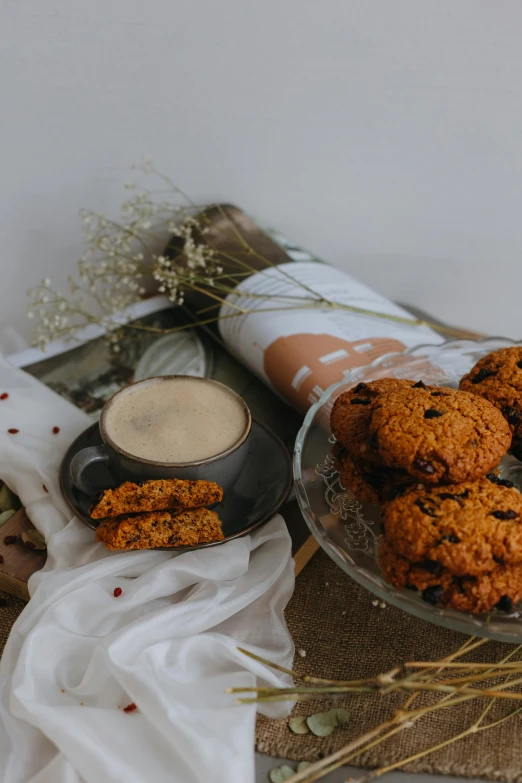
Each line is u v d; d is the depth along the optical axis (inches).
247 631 21.1
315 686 20.5
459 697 18.6
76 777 17.8
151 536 21.1
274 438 24.3
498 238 32.6
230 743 18.1
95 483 22.7
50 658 19.8
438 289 34.2
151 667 19.2
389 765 18.8
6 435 24.2
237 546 21.5
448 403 20.9
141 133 29.9
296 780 18.0
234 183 31.4
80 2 26.9
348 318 28.1
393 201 31.9
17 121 29.0
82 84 28.5
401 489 20.2
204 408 23.0
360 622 21.8
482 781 18.7
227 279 29.1
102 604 20.7
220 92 29.3
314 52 28.5
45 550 22.4
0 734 18.7
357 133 30.3
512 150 30.4
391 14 27.7
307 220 32.5
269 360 26.9
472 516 18.9
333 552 20.2
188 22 27.7
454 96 29.3
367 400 22.2
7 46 27.5
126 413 22.7
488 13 27.5
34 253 31.8
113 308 30.2
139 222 29.6
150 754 18.1
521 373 22.5
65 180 30.5
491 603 18.6
